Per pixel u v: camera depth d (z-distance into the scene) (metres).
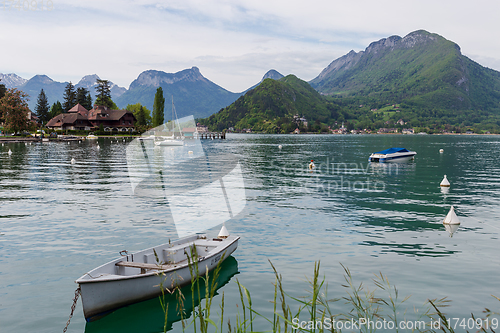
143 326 8.76
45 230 16.33
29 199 23.39
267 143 131.25
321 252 13.55
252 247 14.14
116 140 116.81
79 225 17.14
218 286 10.80
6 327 8.55
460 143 138.62
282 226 17.14
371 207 21.44
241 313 9.17
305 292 10.23
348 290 10.27
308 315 8.85
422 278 11.14
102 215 19.00
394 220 18.38
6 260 12.67
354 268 11.95
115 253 13.38
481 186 30.16
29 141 105.75
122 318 9.17
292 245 14.38
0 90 129.12
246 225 17.28
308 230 16.48
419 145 119.44
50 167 43.19
